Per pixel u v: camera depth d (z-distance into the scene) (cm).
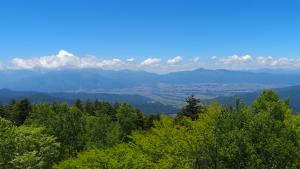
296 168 2408
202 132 2638
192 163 2616
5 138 3556
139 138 3350
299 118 2875
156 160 3006
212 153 2489
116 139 6850
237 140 2358
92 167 2653
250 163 2320
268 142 2344
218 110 2928
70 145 7231
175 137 2964
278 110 2756
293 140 2506
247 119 2475
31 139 4025
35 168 3612
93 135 7181
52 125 7169
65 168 3045
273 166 2384
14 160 3434
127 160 2633
